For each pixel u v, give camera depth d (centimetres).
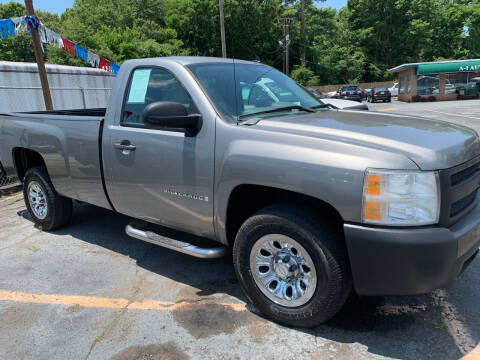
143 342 262
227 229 290
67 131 389
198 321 283
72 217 518
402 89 3662
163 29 4303
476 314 281
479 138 293
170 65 320
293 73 5241
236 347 254
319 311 251
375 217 224
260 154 257
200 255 300
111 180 355
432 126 287
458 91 3259
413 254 219
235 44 4603
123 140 336
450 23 6388
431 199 223
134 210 350
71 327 281
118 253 405
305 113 323
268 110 312
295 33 5512
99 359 248
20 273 365
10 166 484
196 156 289
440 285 228
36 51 887
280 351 249
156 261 385
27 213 545
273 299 272
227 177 272
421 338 257
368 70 6256
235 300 310
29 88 1299
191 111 299
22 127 443
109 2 4069
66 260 391
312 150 243
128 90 345
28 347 261
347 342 255
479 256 367
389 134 253
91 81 1570
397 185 221
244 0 4353
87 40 3077
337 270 240
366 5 6275
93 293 327
